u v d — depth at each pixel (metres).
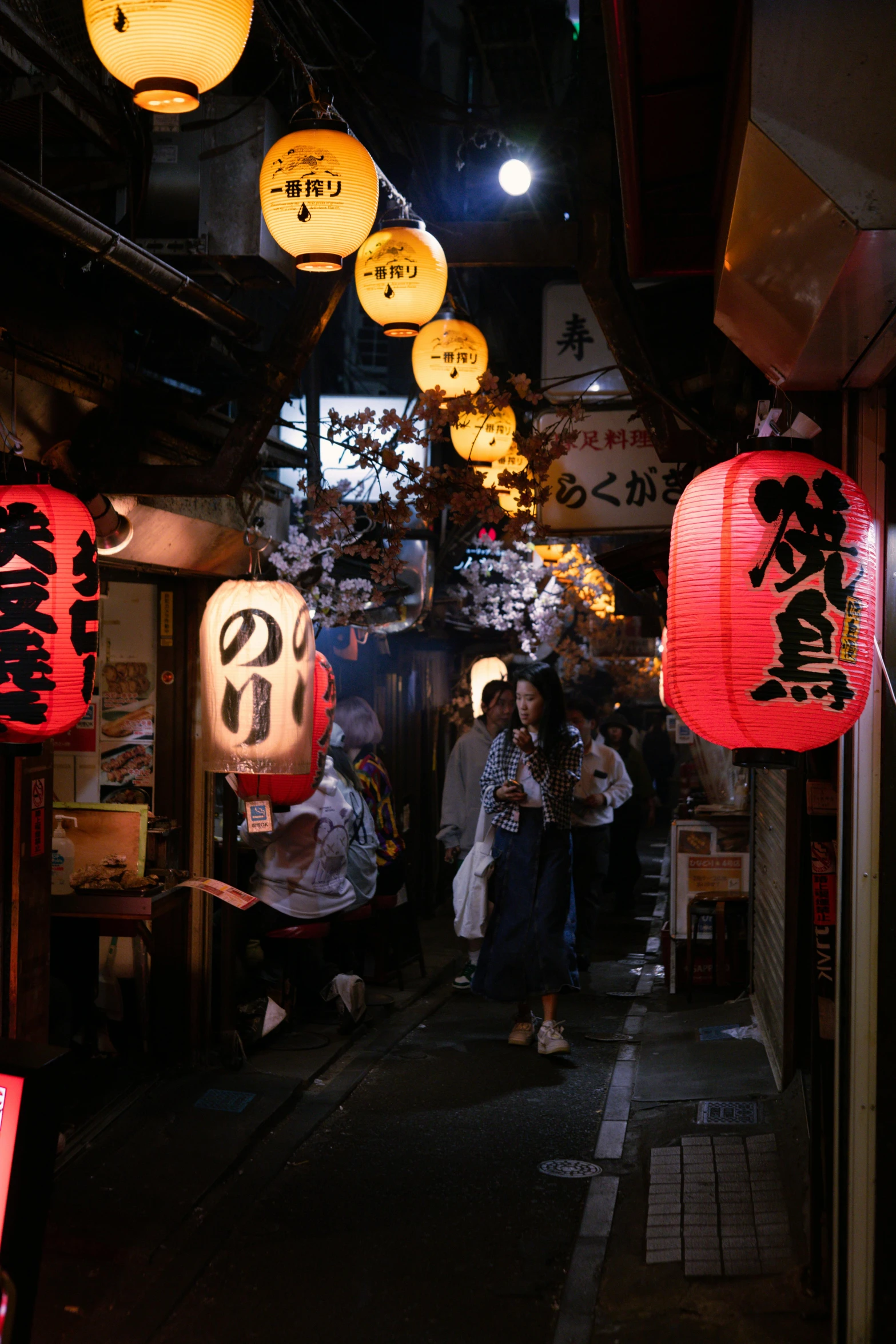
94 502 5.61
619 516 8.36
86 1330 4.44
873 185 2.58
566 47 11.16
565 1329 4.47
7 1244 2.85
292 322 5.94
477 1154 6.26
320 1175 5.99
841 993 3.94
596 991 10.18
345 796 8.79
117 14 3.46
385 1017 9.08
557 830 8.01
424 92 6.62
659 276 5.38
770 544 3.31
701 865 9.54
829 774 4.33
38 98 4.88
